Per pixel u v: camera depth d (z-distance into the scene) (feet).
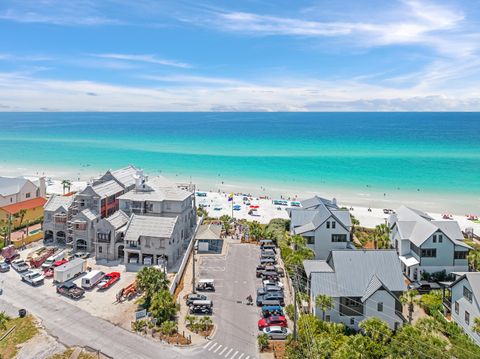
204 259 240.73
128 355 139.74
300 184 532.32
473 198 451.12
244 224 321.93
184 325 162.40
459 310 165.07
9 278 204.54
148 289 172.14
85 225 240.32
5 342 147.43
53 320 162.61
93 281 194.70
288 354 138.00
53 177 591.37
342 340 143.54
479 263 211.82
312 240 242.37
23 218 298.15
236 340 152.15
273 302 179.83
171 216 251.19
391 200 448.65
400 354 124.88
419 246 217.77
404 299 170.91
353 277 170.81
